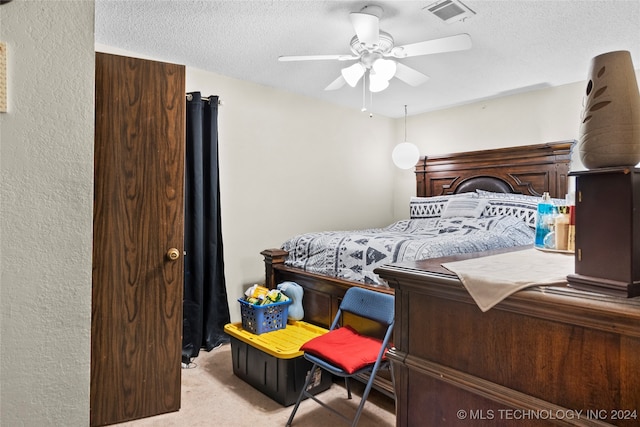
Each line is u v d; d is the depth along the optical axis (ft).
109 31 8.13
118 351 6.28
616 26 7.89
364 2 7.00
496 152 12.69
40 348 3.43
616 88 2.52
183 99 6.66
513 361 2.79
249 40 8.57
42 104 3.43
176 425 6.39
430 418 3.35
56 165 3.50
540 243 4.79
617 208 2.43
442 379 3.19
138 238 6.37
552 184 11.50
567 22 7.73
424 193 14.78
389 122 15.69
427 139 14.90
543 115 11.97
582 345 2.45
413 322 3.47
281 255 9.87
